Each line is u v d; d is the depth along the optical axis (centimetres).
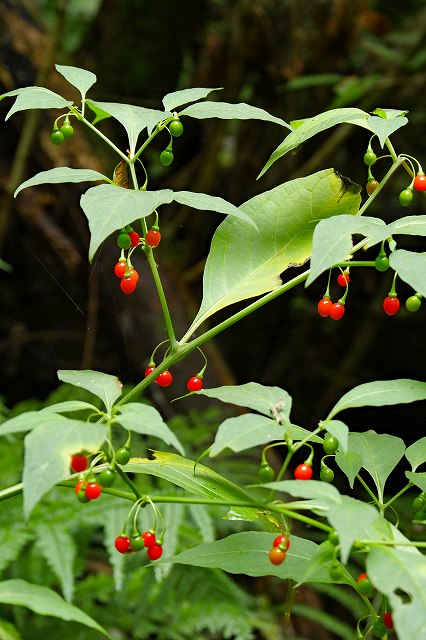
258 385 93
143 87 248
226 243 103
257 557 96
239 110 98
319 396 255
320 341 260
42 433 85
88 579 144
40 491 84
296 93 239
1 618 133
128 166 100
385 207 251
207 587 142
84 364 194
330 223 90
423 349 246
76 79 99
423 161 249
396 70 229
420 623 83
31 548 137
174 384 177
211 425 162
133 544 93
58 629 136
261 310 253
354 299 260
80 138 197
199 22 235
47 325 208
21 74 190
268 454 174
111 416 89
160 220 221
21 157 181
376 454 100
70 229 194
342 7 218
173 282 195
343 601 160
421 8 269
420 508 97
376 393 92
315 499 90
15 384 214
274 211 103
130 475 156
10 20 190
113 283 183
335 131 248
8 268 148
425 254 90
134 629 139
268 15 220
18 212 191
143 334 184
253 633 168
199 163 245
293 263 103
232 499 98
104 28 241
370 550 87
